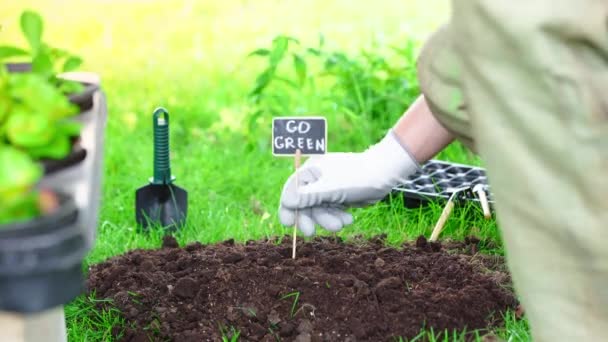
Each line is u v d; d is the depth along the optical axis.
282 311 1.98
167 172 2.39
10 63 1.79
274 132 2.08
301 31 4.11
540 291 1.67
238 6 4.55
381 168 2.05
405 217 2.41
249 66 3.54
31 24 1.71
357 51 3.70
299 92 2.85
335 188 2.06
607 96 1.61
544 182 1.63
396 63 3.19
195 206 2.48
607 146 1.61
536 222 1.65
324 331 1.95
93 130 1.68
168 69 3.51
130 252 2.21
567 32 1.60
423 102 2.03
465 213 2.34
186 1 4.64
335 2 4.64
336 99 2.87
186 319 2.00
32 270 1.45
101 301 2.06
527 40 1.60
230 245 2.21
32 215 1.49
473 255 2.20
